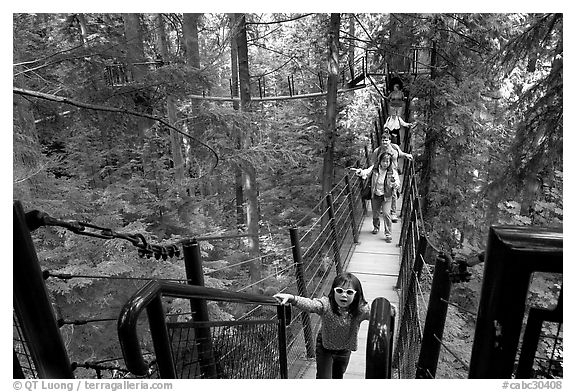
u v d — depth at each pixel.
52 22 8.32
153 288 1.48
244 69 8.73
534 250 0.79
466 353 4.94
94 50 3.78
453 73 10.23
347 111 14.43
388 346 1.26
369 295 5.62
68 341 3.99
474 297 6.36
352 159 13.51
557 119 4.62
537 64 5.73
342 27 14.41
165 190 6.21
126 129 4.46
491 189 5.41
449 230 10.12
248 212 9.12
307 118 14.43
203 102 7.02
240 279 8.70
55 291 3.94
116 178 5.98
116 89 3.92
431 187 10.34
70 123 4.55
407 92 10.48
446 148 10.20
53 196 4.26
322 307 3.08
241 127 6.45
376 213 8.05
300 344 5.28
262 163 7.09
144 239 2.20
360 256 7.07
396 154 7.60
